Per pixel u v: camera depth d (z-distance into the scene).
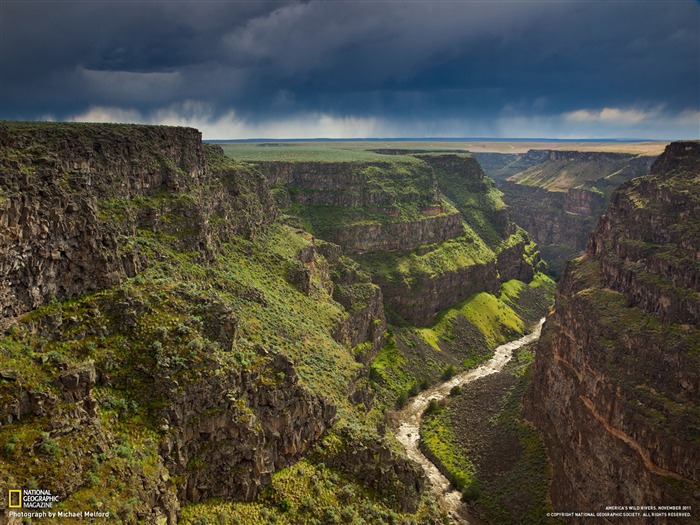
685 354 96.56
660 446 88.44
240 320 91.00
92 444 51.72
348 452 77.19
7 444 46.84
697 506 80.25
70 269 62.91
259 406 68.81
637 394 97.88
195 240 101.69
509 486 119.56
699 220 123.44
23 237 56.91
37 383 50.94
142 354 61.94
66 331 59.56
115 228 79.19
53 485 46.88
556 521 105.12
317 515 67.50
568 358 127.50
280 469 70.88
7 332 54.97
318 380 98.25
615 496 94.69
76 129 88.88
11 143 69.62
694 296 105.19
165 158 105.38
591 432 105.00
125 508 49.59
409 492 77.62
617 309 120.62
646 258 126.62
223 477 63.12
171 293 70.00
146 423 58.28
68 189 65.12
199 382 61.81
